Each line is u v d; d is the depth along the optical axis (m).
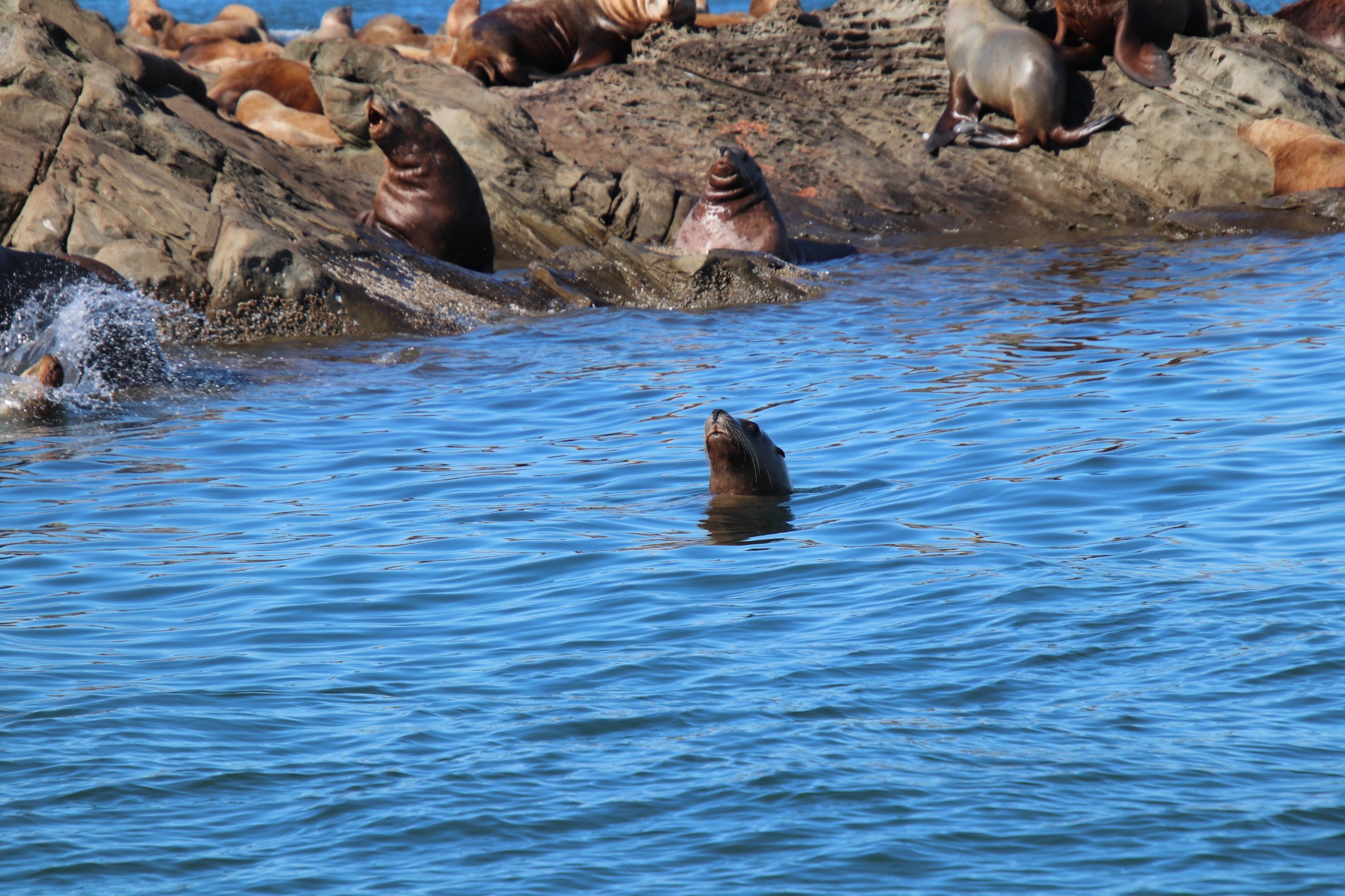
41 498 36.47
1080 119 95.44
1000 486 33.91
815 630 24.06
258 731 20.08
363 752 19.28
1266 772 17.83
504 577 28.41
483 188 85.38
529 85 109.12
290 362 57.22
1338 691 20.17
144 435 44.78
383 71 91.50
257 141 82.69
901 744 19.11
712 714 20.38
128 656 23.69
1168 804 17.11
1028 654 22.28
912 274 76.94
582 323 66.94
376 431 44.94
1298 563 26.17
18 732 20.02
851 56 104.25
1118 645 22.52
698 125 100.69
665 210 86.69
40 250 61.22
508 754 19.16
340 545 31.38
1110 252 80.00
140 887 15.84
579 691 21.52
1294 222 83.56
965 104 96.50
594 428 44.56
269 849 16.67
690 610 25.59
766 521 32.25
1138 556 27.47
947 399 45.16
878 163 97.38
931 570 27.36
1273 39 98.81
